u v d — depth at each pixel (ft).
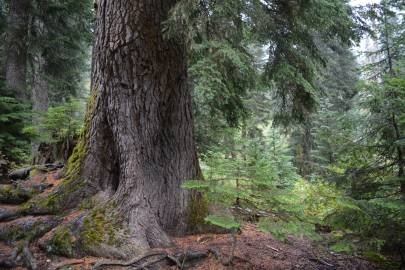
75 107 22.72
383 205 12.25
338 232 17.38
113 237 13.42
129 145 14.84
